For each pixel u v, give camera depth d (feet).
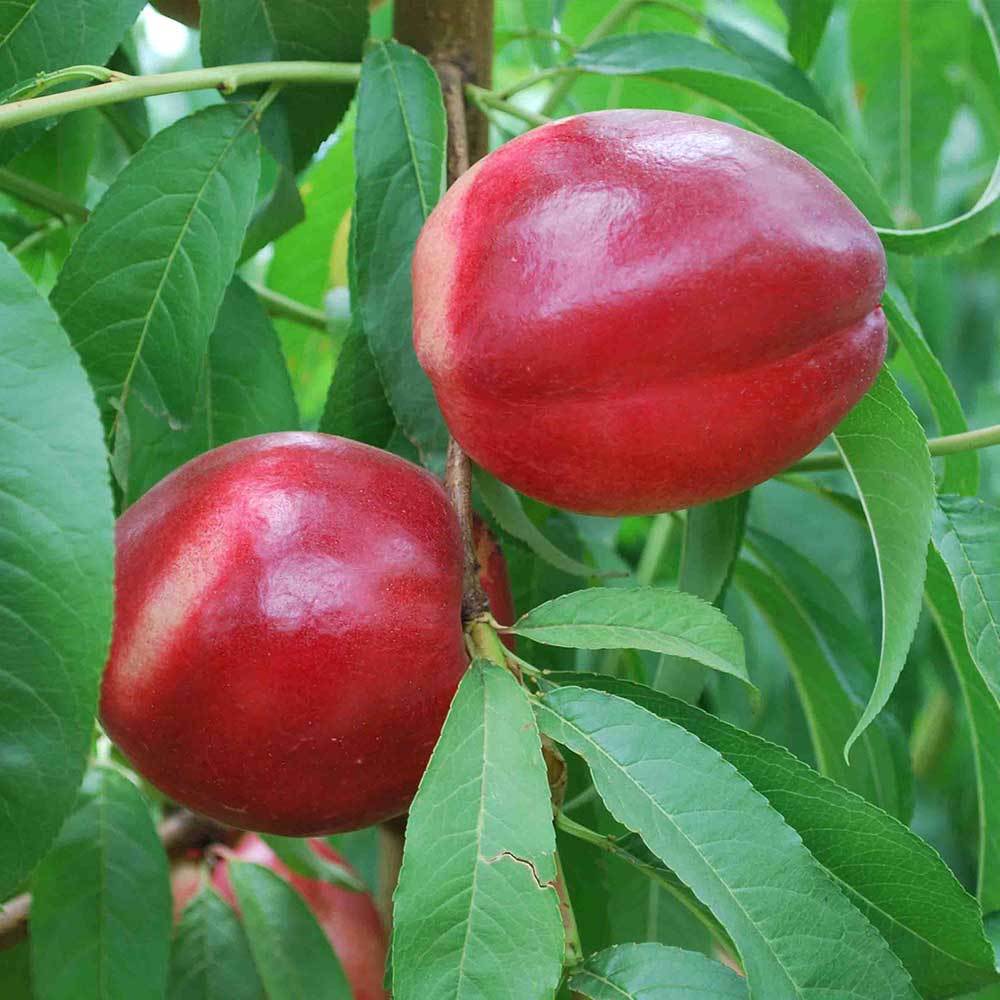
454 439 1.25
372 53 1.36
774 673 1.96
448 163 1.38
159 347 1.32
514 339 1.16
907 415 1.22
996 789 1.42
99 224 1.31
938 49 1.84
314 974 1.46
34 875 1.37
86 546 1.07
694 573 1.40
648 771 1.09
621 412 1.17
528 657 1.47
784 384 1.17
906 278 1.54
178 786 1.21
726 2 2.25
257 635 1.15
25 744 1.07
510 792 1.07
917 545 1.21
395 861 1.51
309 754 1.17
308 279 1.83
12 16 1.33
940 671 1.94
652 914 1.54
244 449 1.22
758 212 1.15
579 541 1.59
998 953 1.25
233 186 1.34
